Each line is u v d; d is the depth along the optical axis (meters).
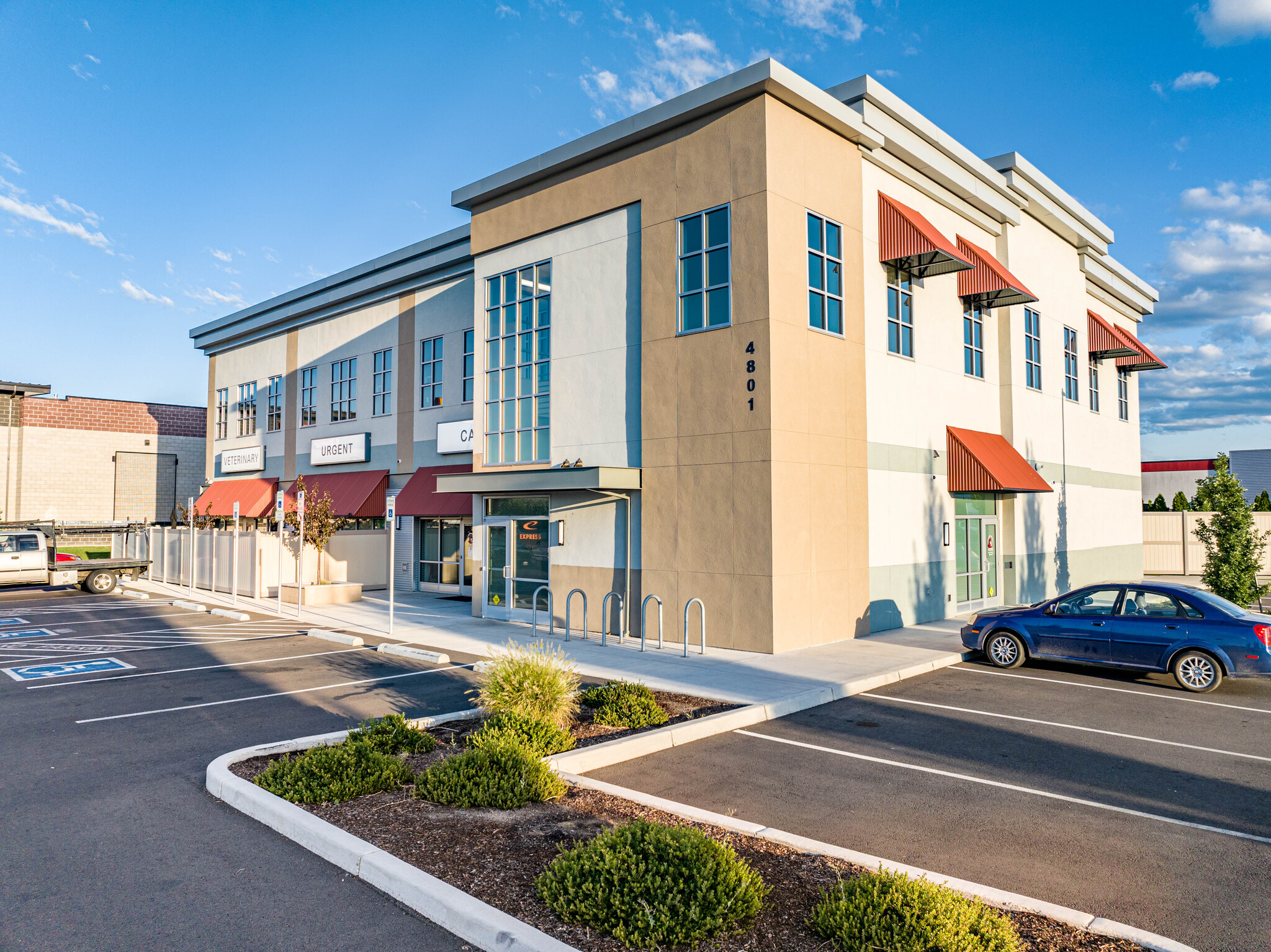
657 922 4.23
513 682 8.65
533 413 18.03
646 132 15.53
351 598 22.80
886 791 7.10
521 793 6.38
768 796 6.96
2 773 7.48
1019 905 4.72
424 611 20.75
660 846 4.80
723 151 14.47
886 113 16.78
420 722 8.87
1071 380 24.84
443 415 25.36
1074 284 25.34
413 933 4.53
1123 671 12.95
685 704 10.12
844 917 4.24
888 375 16.81
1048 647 12.70
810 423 14.46
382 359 27.97
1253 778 7.55
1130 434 29.70
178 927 4.58
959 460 18.45
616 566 16.09
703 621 13.38
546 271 17.88
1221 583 18.44
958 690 11.48
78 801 6.72
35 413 40.47
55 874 5.27
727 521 14.16
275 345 33.06
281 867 5.39
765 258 13.74
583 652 14.02
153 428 44.09
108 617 19.77
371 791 6.60
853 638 15.33
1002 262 21.19
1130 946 4.29
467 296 24.80
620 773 7.58
